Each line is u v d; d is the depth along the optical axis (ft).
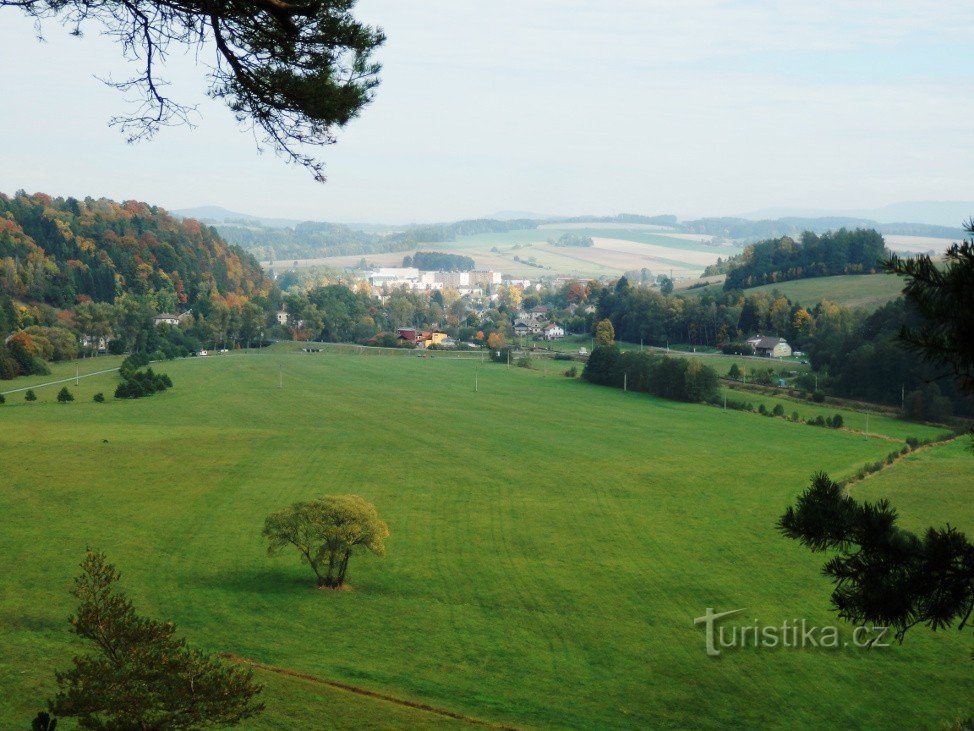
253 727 85.46
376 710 96.73
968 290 35.01
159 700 57.31
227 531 180.34
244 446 276.82
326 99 49.65
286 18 48.06
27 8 45.70
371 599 144.25
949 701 109.50
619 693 111.55
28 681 92.53
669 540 184.44
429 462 263.29
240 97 51.11
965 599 37.70
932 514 201.36
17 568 146.10
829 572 39.42
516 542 181.16
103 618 59.41
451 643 127.13
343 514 146.72
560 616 139.95
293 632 127.13
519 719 100.27
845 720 104.42
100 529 176.14
